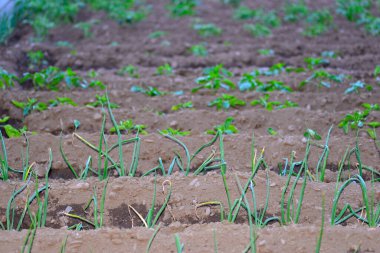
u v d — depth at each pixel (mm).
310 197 5004
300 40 10141
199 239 4398
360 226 4586
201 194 5000
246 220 4863
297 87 7742
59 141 5754
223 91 7535
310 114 6539
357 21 10883
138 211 4910
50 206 4910
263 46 9562
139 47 9477
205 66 8914
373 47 9555
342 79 7812
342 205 4957
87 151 5676
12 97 6766
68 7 10578
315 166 5613
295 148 5723
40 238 4375
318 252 4258
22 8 9992
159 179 5098
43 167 5488
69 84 7398
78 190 5000
